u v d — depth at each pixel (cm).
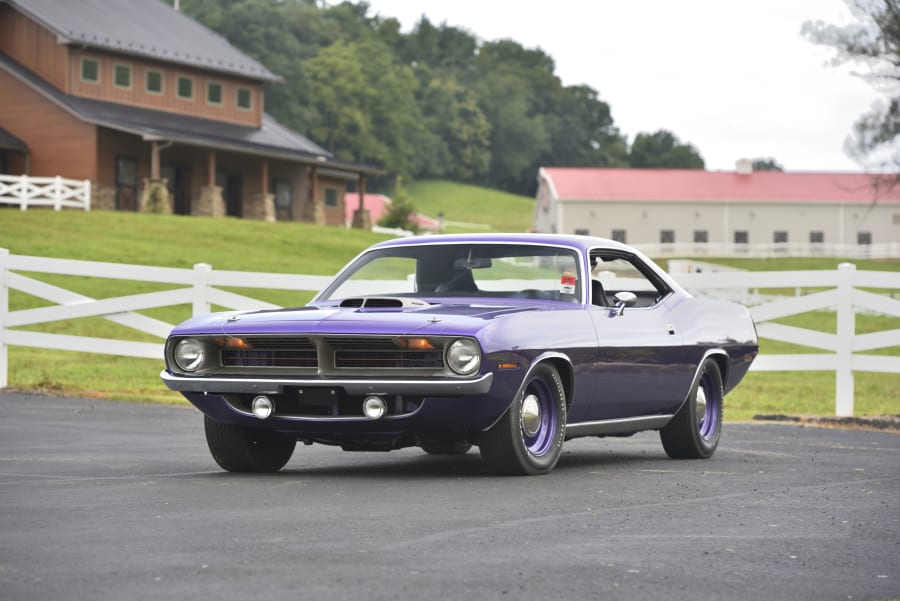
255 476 837
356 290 926
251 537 580
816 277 1431
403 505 689
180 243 4222
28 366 1942
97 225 4316
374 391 781
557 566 524
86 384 1672
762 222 9244
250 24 14875
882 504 729
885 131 4219
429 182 18188
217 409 824
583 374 866
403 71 18175
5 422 1206
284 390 799
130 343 1585
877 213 9281
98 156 4900
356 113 15988
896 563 553
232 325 820
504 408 803
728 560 550
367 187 16962
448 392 773
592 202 9131
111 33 5150
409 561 527
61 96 4888
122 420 1246
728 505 716
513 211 17175
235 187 5556
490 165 19738
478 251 927
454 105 19125
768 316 1453
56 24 4944
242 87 5697
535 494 744
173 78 5366
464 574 503
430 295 905
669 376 958
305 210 5750
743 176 9388
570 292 899
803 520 666
